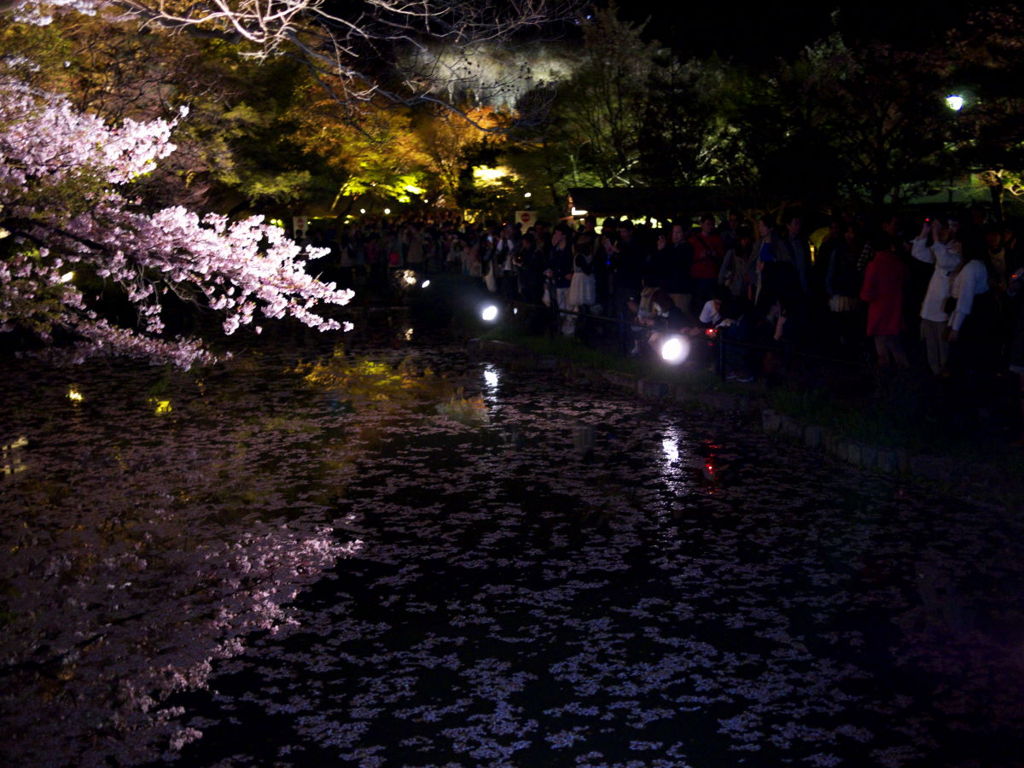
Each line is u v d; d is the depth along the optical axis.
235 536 7.86
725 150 24.52
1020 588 6.44
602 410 12.71
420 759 4.52
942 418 9.91
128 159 8.05
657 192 25.98
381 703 5.07
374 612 6.29
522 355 16.86
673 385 13.16
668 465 9.88
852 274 13.30
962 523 7.79
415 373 16.05
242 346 19.55
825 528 7.80
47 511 8.58
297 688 5.25
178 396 14.11
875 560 7.05
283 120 38.50
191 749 4.64
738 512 8.27
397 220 47.59
